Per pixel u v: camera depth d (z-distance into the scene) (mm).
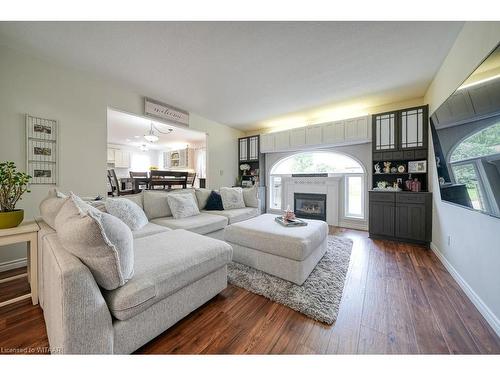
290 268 1831
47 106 2363
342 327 1319
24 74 2209
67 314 837
